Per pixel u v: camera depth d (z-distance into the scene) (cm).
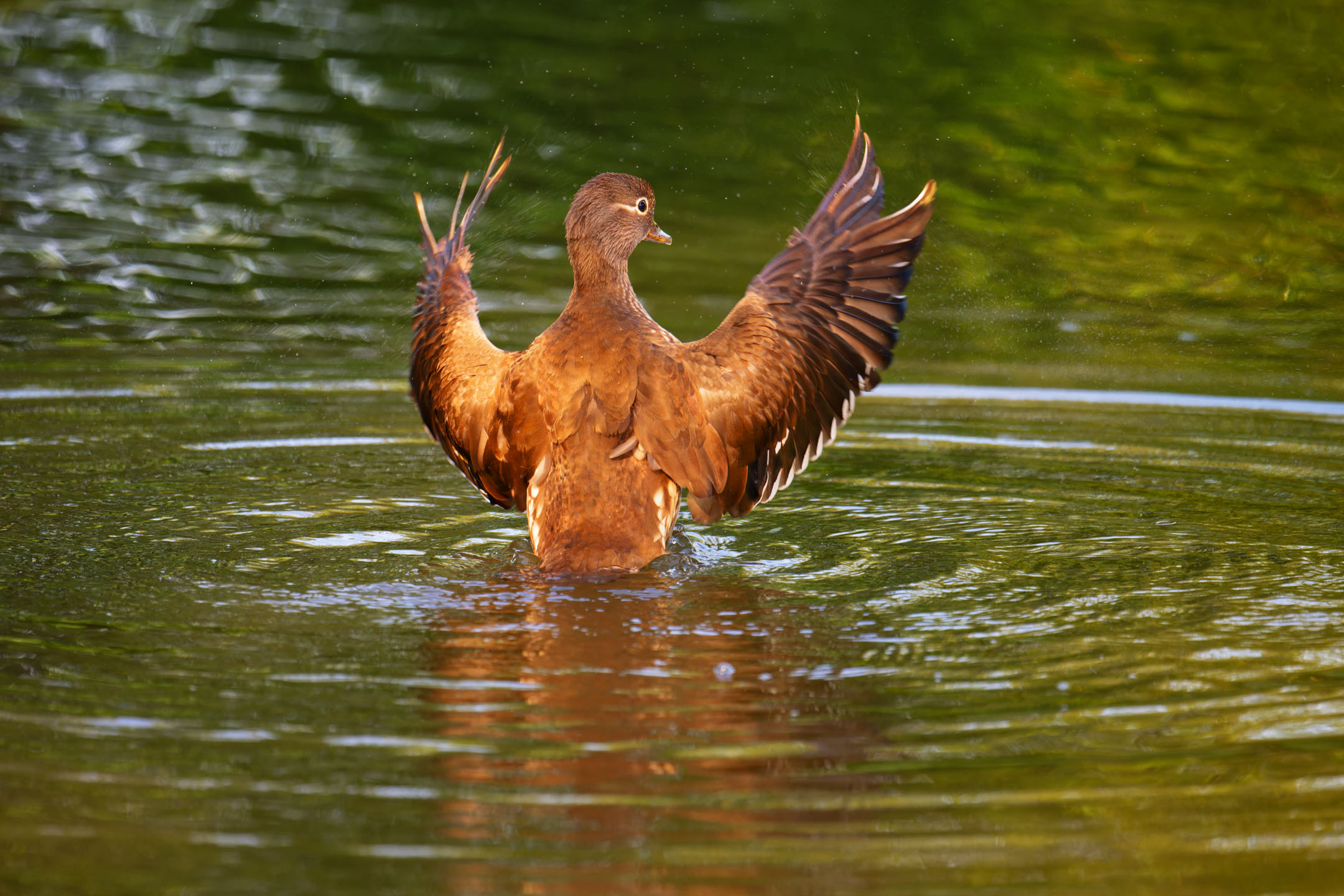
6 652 832
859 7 2638
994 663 833
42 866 631
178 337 1555
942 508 1138
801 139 2167
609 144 2150
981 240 1889
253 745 727
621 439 1008
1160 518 1108
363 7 2795
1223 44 2427
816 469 1238
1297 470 1223
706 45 2516
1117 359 1542
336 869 632
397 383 1447
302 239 1869
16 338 1530
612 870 634
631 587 952
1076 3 2619
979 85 2306
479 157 2127
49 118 2252
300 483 1177
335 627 879
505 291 1714
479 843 651
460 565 998
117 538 1034
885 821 672
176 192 2006
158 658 827
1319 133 2158
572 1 2778
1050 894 620
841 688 798
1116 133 2175
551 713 764
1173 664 832
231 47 2598
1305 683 805
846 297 1043
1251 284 1777
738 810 678
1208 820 673
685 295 1677
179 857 639
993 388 1451
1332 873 632
